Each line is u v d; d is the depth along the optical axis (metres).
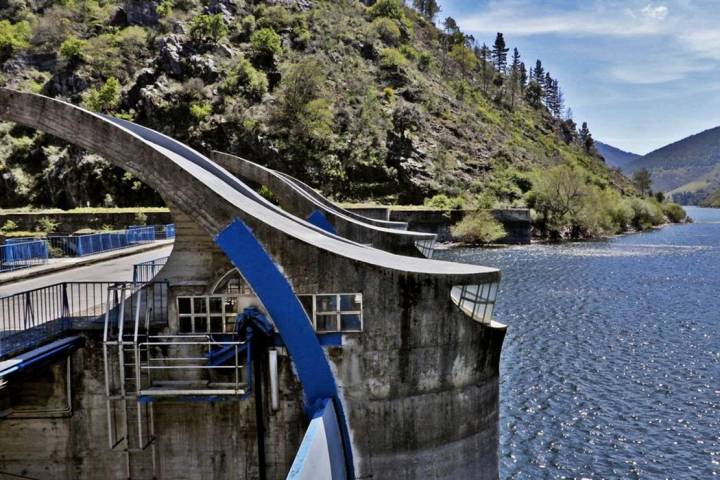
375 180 97.00
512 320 40.88
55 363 14.05
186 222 15.23
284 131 93.75
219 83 97.19
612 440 23.38
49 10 117.69
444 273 13.55
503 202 98.12
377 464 13.41
